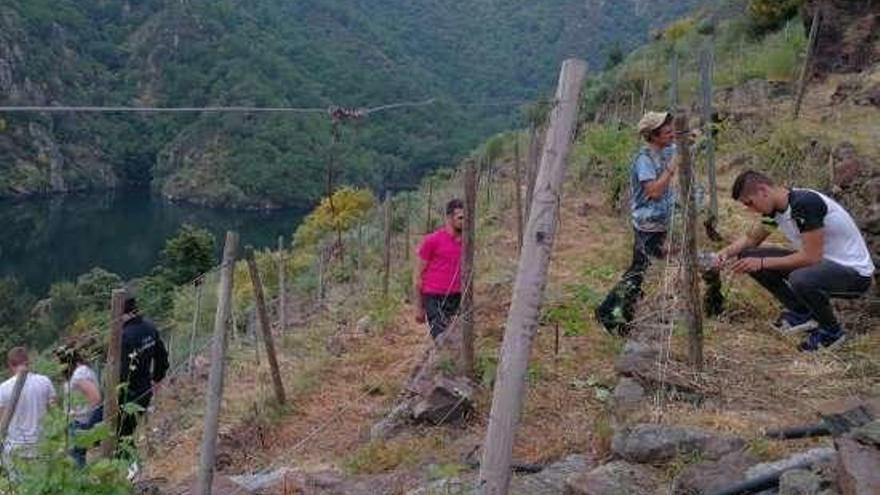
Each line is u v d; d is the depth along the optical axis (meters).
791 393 5.53
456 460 5.69
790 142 10.53
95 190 103.62
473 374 6.84
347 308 11.28
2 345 36.16
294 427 7.34
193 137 90.75
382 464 5.90
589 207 11.63
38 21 110.88
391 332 9.34
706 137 9.43
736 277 7.48
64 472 4.37
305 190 47.06
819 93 13.26
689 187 5.80
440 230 7.42
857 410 4.41
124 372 6.66
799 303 6.50
